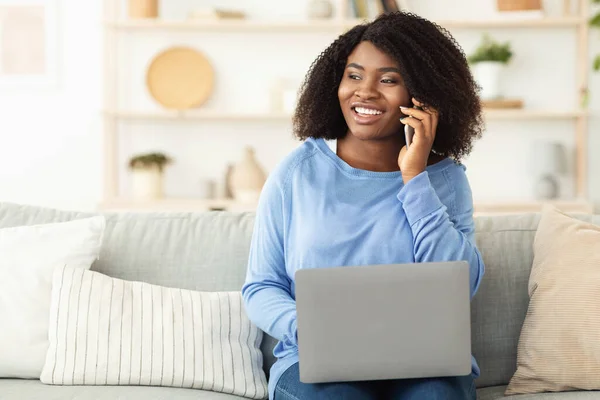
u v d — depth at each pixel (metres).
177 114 4.27
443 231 1.60
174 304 1.76
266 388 1.73
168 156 4.51
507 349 1.84
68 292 1.72
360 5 4.26
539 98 4.48
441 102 1.66
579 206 4.22
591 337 1.65
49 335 1.70
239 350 1.75
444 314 1.35
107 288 1.74
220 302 1.79
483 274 1.74
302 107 1.79
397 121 1.68
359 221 1.63
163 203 4.22
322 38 4.51
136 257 1.89
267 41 4.52
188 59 4.44
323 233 1.61
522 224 1.94
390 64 1.66
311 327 1.36
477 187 4.50
